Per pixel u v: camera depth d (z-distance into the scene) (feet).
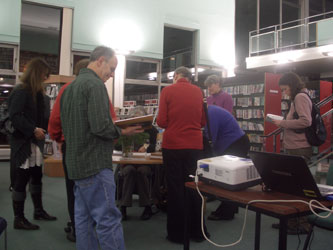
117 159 10.44
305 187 5.51
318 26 32.17
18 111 9.64
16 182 10.28
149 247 9.21
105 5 27.94
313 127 10.45
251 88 27.48
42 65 10.16
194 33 33.68
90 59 7.05
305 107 10.23
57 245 9.25
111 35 28.25
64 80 19.44
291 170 5.55
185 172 9.41
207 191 6.33
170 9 31.32
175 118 9.32
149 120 7.39
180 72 9.77
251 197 5.75
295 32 33.78
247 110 27.81
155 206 13.21
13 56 25.04
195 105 9.39
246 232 10.56
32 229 10.41
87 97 6.31
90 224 6.76
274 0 41.91
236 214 12.57
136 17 29.43
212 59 34.19
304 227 10.41
